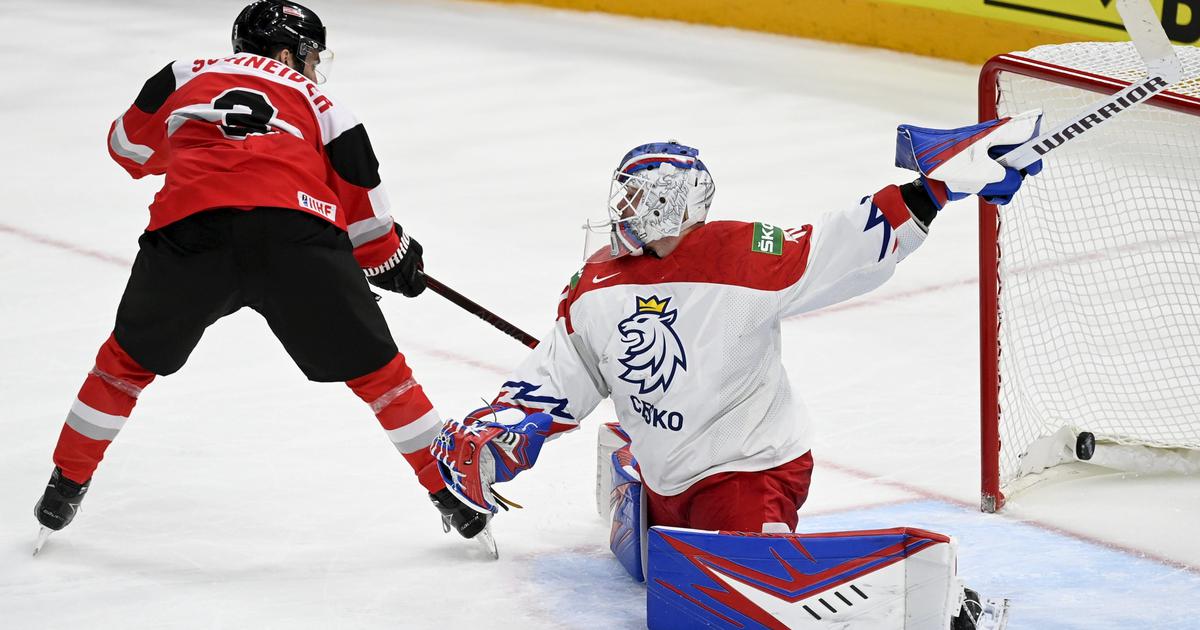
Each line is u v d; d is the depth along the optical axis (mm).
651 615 11047
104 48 40281
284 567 12352
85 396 12188
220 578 12102
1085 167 24062
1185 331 18875
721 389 10859
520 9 46781
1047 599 11891
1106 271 20922
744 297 10672
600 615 11492
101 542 12797
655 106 35062
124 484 14117
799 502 11484
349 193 12539
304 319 11867
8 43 40875
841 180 28734
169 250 11680
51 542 12766
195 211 11609
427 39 42406
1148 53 10266
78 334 18812
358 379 12141
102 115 33062
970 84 36875
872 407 16766
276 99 12281
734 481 11094
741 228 10836
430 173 29078
